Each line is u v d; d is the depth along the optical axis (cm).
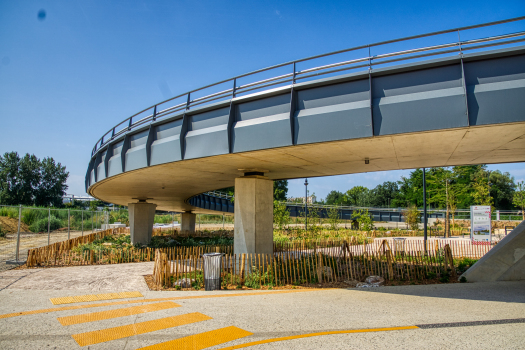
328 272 1189
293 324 634
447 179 3697
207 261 1008
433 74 774
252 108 988
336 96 867
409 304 799
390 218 5156
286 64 955
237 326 621
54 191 7512
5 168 7112
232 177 1587
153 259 1711
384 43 852
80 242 2138
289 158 1129
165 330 597
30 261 1407
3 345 520
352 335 570
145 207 2652
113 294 911
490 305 780
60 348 510
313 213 3812
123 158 1380
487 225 2164
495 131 779
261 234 1345
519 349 504
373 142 890
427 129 760
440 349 505
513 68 715
